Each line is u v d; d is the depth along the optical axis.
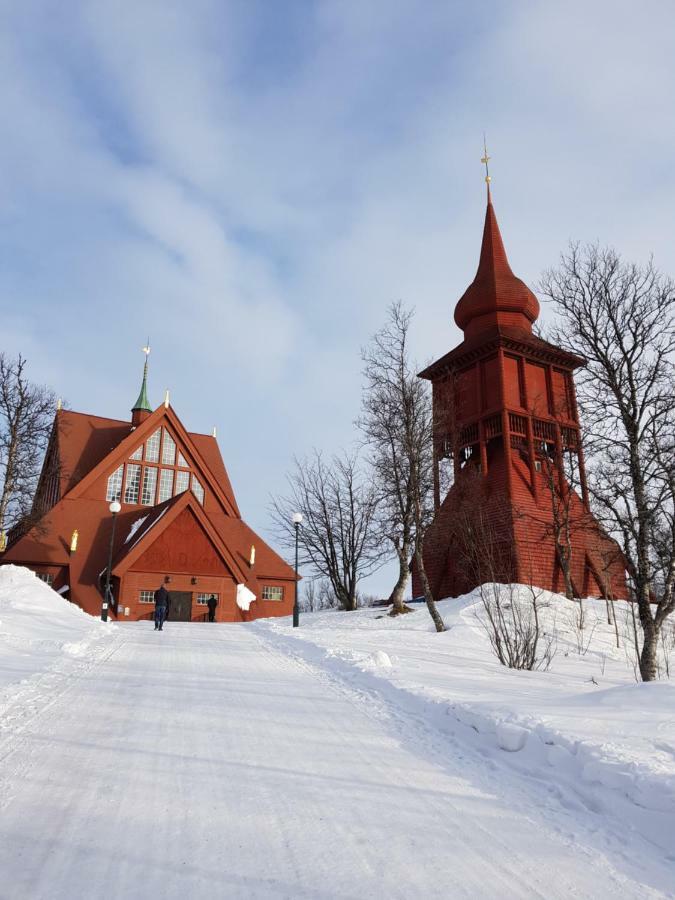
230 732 7.70
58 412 51.66
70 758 6.46
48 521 43.91
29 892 3.74
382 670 12.55
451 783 6.07
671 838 4.70
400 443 30.83
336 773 6.25
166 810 5.13
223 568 42.56
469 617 27.14
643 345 19.50
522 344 38.94
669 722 7.04
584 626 27.64
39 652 14.26
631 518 18.44
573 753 6.27
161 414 50.22
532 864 4.35
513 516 34.19
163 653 16.08
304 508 46.12
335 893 3.84
